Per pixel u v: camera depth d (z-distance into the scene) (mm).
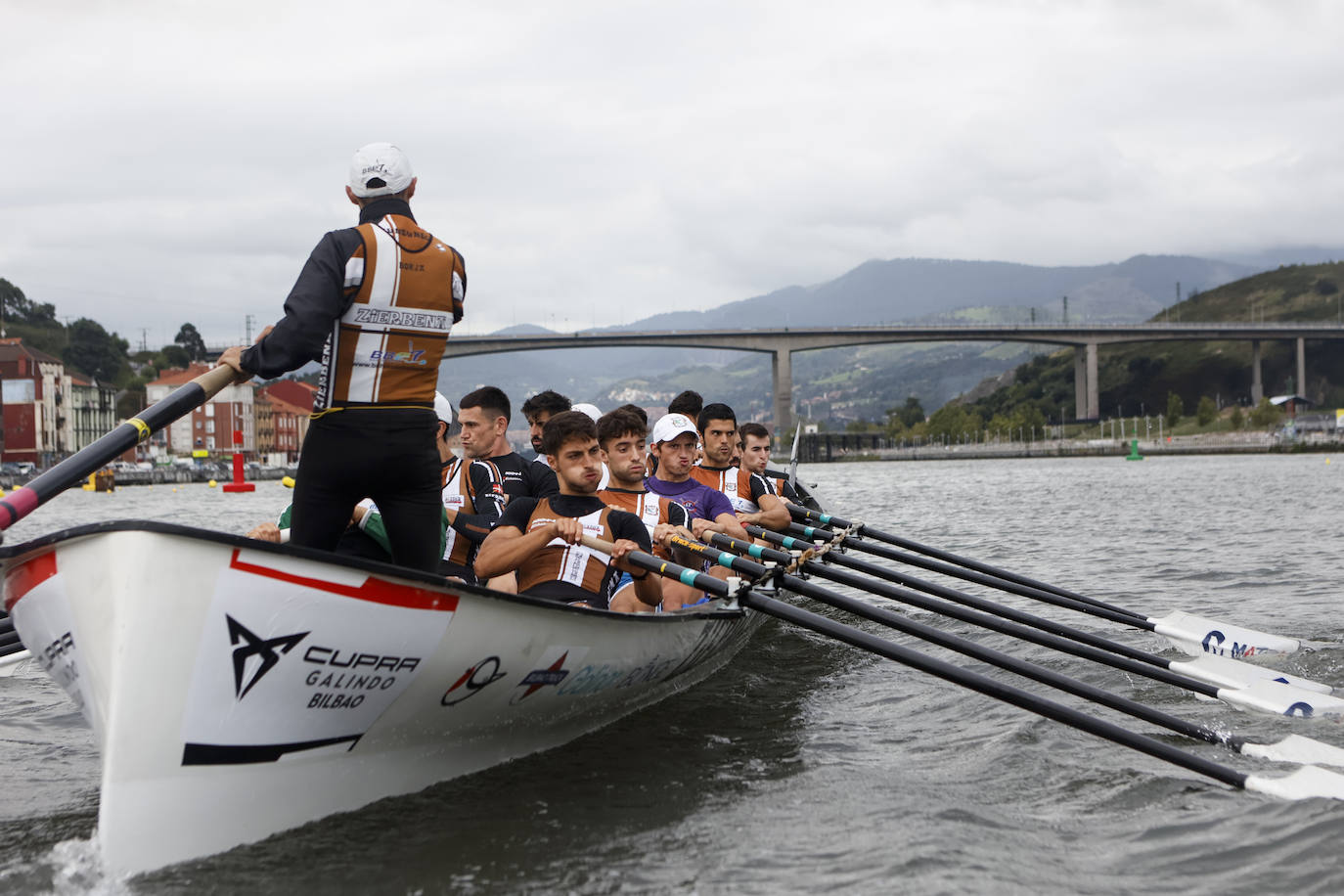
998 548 18469
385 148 4656
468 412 7164
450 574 6844
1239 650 8664
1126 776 5566
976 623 7660
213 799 4281
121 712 3947
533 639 5074
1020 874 4266
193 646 3980
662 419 8344
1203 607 11219
